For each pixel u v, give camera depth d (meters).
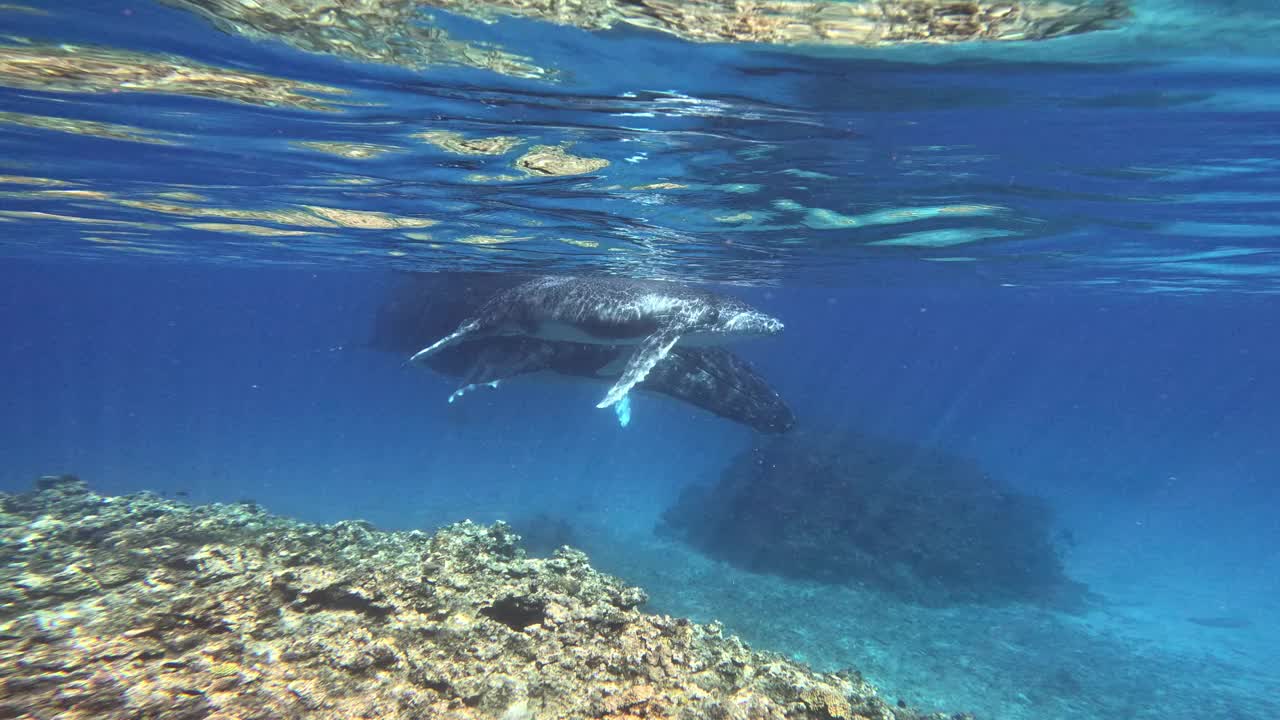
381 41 6.82
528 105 8.41
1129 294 32.78
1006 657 14.47
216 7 6.22
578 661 5.12
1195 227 14.96
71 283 56.69
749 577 18.31
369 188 12.84
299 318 110.25
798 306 54.75
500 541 8.08
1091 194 12.17
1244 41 6.18
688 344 13.43
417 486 36.34
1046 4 5.66
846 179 11.39
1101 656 15.19
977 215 14.02
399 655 4.93
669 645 5.60
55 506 10.49
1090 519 36.88
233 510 10.29
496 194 12.82
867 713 5.47
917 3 5.70
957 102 7.93
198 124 9.70
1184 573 25.73
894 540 19.36
